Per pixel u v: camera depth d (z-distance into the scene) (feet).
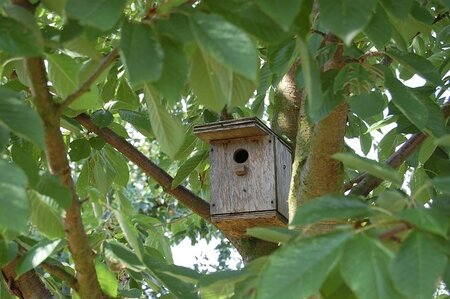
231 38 4.39
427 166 9.70
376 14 5.91
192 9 4.72
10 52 4.54
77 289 6.93
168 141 6.06
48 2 5.05
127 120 10.36
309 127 8.79
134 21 4.74
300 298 4.22
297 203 8.38
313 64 4.83
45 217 6.09
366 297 4.18
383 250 4.32
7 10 4.80
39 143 4.43
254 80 4.31
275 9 4.38
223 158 11.20
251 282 5.37
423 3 9.94
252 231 5.27
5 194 3.97
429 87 8.91
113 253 6.83
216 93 5.37
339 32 4.56
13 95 4.51
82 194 11.23
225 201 11.08
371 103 7.52
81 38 5.51
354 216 4.72
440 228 4.24
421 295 4.09
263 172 11.02
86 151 10.21
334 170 8.03
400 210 4.77
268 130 11.14
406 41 7.80
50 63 6.01
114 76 10.66
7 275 8.38
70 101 5.66
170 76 4.72
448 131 8.37
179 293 6.61
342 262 4.28
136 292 8.29
